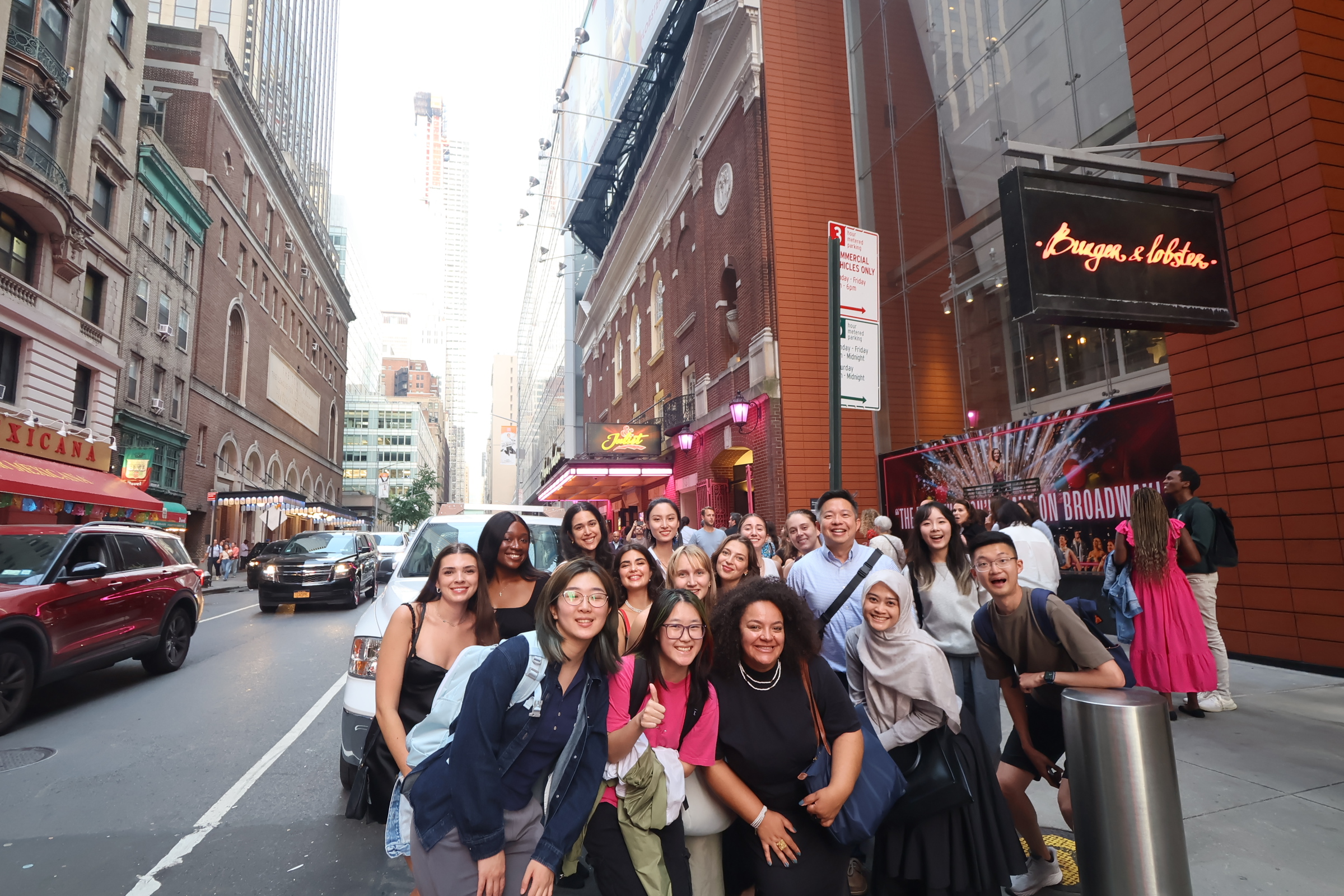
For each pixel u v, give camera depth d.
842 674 3.62
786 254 15.61
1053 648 3.12
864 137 15.66
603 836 2.54
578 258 51.50
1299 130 6.46
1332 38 6.59
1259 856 3.23
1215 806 3.76
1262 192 6.76
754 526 5.57
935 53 13.12
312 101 67.12
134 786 4.91
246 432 39.94
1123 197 6.36
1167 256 6.40
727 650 2.69
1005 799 3.17
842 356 5.06
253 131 40.28
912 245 13.68
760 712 2.66
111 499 14.64
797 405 15.26
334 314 67.06
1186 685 4.72
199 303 33.09
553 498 34.16
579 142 37.66
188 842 3.98
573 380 49.47
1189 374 7.47
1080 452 9.39
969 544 3.30
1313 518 6.28
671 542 5.34
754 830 2.69
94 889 3.45
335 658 9.88
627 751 2.53
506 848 2.35
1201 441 7.33
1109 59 9.05
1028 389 10.61
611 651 2.49
